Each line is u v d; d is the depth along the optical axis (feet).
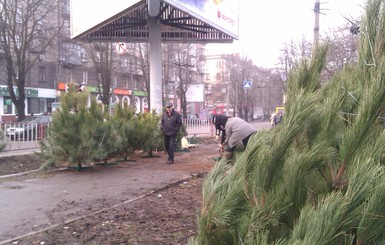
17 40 109.19
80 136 31.01
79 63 158.40
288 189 5.44
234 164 6.37
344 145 5.44
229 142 22.45
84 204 21.08
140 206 20.43
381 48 6.93
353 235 4.58
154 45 53.98
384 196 4.44
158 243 14.82
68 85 33.94
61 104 31.94
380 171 4.64
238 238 5.64
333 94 6.50
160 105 54.65
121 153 38.58
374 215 4.42
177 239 15.21
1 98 140.97
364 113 5.43
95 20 47.83
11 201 21.88
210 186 6.17
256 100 280.10
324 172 5.60
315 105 6.08
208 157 42.14
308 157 5.46
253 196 5.72
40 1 99.86
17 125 49.55
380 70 5.77
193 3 45.70
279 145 5.74
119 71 165.27
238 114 232.73
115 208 20.08
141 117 42.68
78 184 26.66
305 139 5.93
